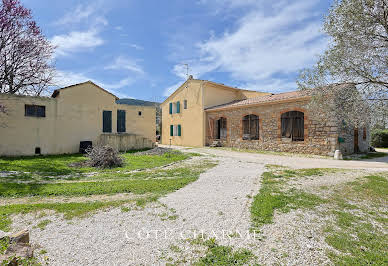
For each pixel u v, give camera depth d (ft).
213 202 15.07
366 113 19.34
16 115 39.32
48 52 49.65
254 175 23.61
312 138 40.75
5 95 38.22
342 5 19.10
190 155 42.19
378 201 15.23
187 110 71.92
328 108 23.40
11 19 43.19
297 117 43.50
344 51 19.67
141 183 20.22
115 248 9.38
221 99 70.90
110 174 24.89
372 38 18.47
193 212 13.33
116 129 52.21
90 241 9.96
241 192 17.43
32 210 13.48
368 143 54.95
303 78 25.00
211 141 63.93
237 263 8.25
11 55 45.14
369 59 18.61
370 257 8.61
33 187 18.70
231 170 27.04
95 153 31.32
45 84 52.21
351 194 16.67
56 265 8.14
